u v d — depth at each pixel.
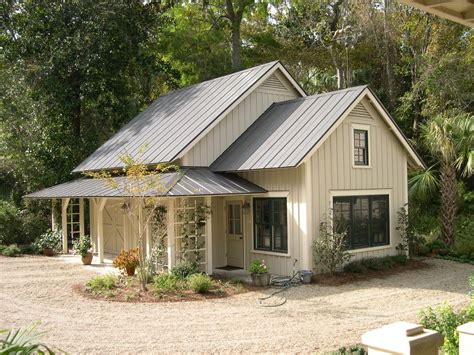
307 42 35.97
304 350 8.77
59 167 26.95
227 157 17.53
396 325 2.76
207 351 8.85
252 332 10.02
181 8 33.16
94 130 28.27
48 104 26.98
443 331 6.68
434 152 21.20
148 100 30.91
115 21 26.80
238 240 17.94
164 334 9.95
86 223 26.92
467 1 4.23
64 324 10.79
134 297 13.19
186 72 33.19
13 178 29.83
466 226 22.64
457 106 26.27
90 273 17.39
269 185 16.64
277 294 13.77
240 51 34.69
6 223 24.06
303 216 15.61
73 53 26.38
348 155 16.86
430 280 15.52
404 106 28.62
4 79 27.08
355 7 30.28
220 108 18.03
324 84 37.69
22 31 26.72
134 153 18.86
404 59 28.97
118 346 9.19
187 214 16.34
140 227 14.04
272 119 18.42
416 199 24.12
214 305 12.48
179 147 16.83
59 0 26.59
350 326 10.36
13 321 11.09
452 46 26.47
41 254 22.80
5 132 27.00
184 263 15.47
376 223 17.77
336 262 15.52
